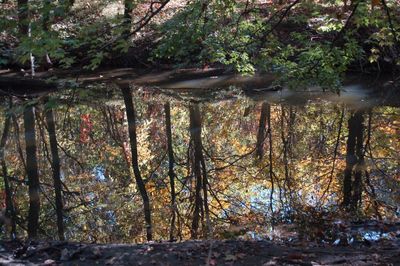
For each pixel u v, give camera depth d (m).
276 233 6.91
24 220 8.03
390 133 12.48
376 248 5.74
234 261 5.35
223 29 11.04
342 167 10.16
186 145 12.41
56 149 12.01
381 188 8.79
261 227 7.24
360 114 14.33
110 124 14.23
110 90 18.17
